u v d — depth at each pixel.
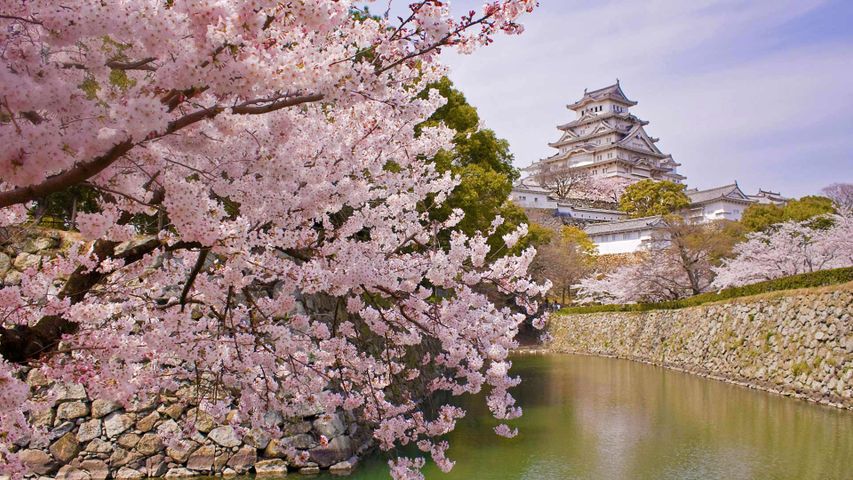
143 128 1.99
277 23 2.56
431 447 4.95
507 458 8.98
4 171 1.92
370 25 3.08
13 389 2.33
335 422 8.52
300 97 2.62
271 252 3.87
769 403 13.23
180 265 4.32
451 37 2.76
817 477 7.95
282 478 7.96
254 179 3.09
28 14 2.07
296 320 4.41
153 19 2.07
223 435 8.18
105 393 3.37
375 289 4.07
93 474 7.89
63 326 3.22
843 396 12.51
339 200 3.78
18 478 3.51
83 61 2.38
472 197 13.98
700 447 9.59
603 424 11.38
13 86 1.89
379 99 2.84
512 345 5.20
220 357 3.84
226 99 2.41
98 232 2.34
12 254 8.24
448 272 4.34
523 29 2.84
